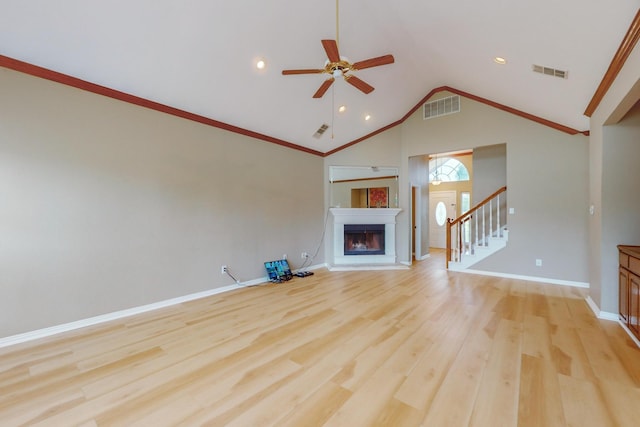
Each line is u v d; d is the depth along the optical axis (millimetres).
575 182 4484
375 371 2127
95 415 1686
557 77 3209
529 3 2295
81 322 2975
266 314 3342
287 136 5230
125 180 3307
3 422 1631
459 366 2184
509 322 3039
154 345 2568
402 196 6234
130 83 3170
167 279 3676
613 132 3094
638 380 1982
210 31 2844
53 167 2814
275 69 3574
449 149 5605
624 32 2170
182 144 3844
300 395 1855
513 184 4973
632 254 2568
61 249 2861
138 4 2420
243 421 1626
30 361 2297
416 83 5121
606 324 2963
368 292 4223
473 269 5477
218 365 2229
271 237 5117
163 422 1626
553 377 2027
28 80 2674
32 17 2307
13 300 2605
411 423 1600
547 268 4699
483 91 4832
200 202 4043
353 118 5375
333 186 6312
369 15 3309
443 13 2975
